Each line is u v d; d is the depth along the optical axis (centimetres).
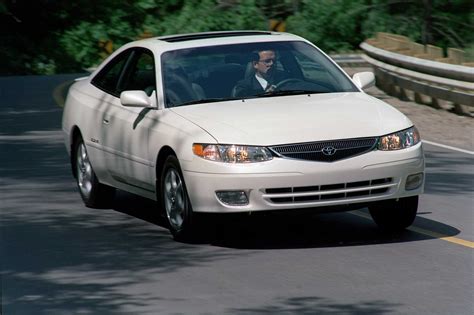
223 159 2003
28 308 1670
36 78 6931
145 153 2234
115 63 2558
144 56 2409
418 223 2330
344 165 2006
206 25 9606
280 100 2206
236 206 2003
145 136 2231
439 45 9031
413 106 4909
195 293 1734
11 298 1736
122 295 1734
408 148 2081
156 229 2295
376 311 1608
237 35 2452
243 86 2261
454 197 2675
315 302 1664
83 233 2262
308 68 2348
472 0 8931
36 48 9194
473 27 8894
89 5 9538
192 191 2047
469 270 1870
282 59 2344
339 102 2189
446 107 4881
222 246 2102
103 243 2155
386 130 2069
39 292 1770
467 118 4475
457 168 3184
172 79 2272
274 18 9775
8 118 4512
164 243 2142
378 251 2033
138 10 9756
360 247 2070
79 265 1964
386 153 2047
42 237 2227
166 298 1708
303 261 1955
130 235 2233
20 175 3064
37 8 9300
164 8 9881
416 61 4947
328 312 1602
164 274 1875
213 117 2106
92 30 9381
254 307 1639
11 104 5116
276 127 2034
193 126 2086
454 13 8988
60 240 2194
